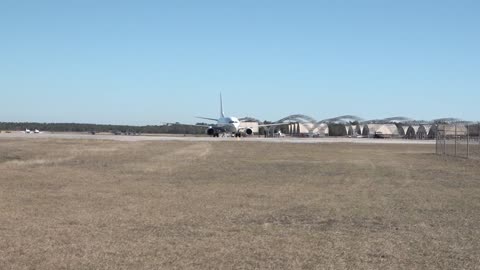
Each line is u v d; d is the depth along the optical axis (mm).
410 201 16375
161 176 23906
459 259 8977
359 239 10586
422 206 15281
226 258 8914
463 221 12797
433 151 53469
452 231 11508
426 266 8523
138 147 50719
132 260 8695
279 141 77312
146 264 8453
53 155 36062
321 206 15227
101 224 11914
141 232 11055
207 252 9320
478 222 12656
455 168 30547
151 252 9258
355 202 16094
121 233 10906
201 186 20172
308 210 14461
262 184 21156
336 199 16797
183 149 49062
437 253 9398
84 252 9180
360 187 20406
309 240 10445
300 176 24828
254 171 27297
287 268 8320
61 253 9094
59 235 10586
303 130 165125
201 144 60562
